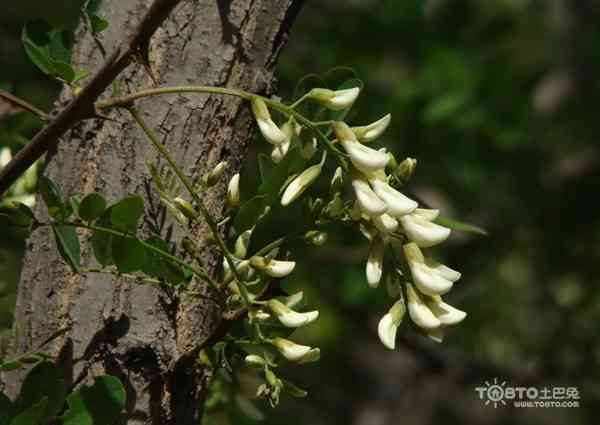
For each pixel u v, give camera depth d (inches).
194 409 23.5
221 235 23.6
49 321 23.3
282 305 22.1
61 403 22.1
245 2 23.9
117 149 23.4
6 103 23.0
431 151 60.0
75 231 22.1
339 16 61.5
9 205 22.2
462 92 60.0
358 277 57.0
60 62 22.4
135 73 23.6
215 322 23.6
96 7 22.5
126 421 22.7
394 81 62.2
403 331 47.8
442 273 22.2
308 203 22.8
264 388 23.0
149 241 22.5
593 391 62.0
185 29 23.7
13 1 50.5
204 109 23.5
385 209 21.5
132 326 23.0
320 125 22.0
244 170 48.1
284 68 53.3
